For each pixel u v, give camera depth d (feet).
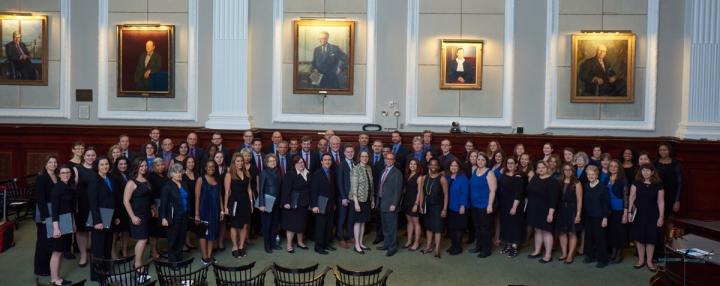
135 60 42.42
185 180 29.55
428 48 41.70
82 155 30.37
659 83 40.68
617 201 30.86
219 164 31.91
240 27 41.29
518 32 41.24
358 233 32.60
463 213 32.12
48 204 25.93
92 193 26.50
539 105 41.39
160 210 28.09
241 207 31.01
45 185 25.96
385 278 21.45
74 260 30.09
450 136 40.09
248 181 31.50
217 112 41.45
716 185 38.68
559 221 31.19
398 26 41.75
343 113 42.32
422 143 36.70
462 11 41.45
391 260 31.32
